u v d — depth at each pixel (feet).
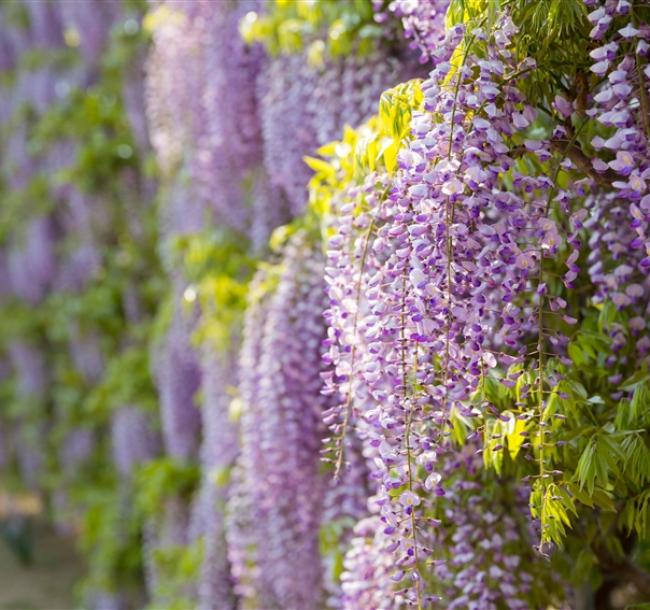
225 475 11.71
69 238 22.91
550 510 5.12
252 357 8.96
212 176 11.98
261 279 9.41
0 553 25.96
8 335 26.89
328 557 8.09
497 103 5.09
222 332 11.56
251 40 9.71
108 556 19.02
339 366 5.90
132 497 18.89
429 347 5.06
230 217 12.28
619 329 6.10
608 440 5.39
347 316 5.83
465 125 4.93
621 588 8.85
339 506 8.06
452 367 5.16
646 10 5.04
